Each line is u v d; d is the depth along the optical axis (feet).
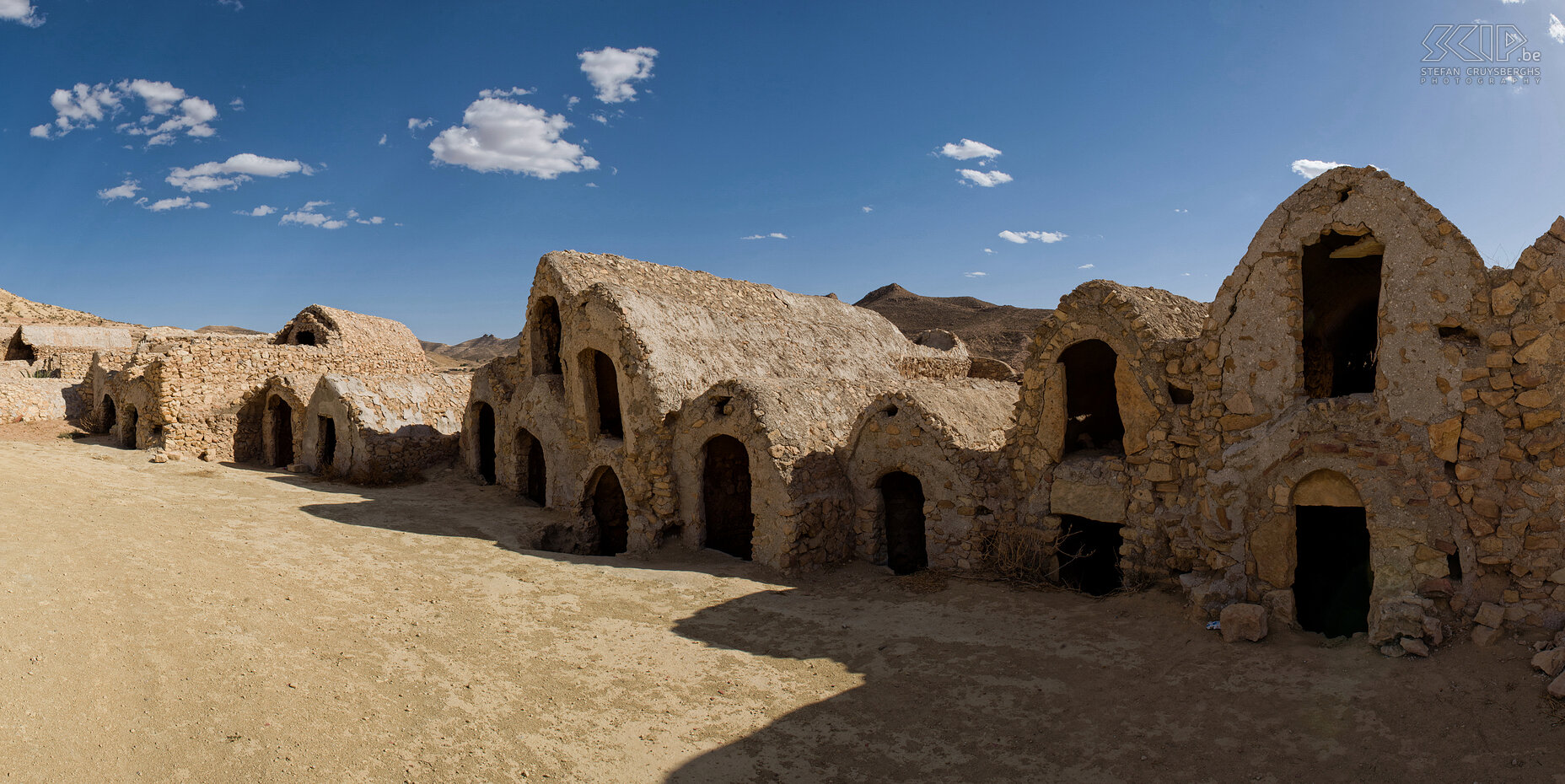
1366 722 24.04
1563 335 27.84
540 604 37.93
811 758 24.29
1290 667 27.96
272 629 31.35
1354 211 31.99
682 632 34.96
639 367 53.36
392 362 101.45
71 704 23.48
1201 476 36.06
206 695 25.32
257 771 21.66
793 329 71.26
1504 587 28.40
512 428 68.90
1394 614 28.02
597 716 26.68
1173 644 31.14
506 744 24.40
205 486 62.90
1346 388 48.75
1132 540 38.52
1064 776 22.95
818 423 50.62
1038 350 42.50
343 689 26.96
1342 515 38.27
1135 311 38.73
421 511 59.11
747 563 47.16
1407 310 30.53
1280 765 22.67
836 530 47.75
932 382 59.77
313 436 78.18
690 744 25.00
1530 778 20.65
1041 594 38.83
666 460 52.44
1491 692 24.48
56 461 67.00
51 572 33.30
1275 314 33.78
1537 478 28.07
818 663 31.58
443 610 36.06
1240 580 33.63
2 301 153.58
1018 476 43.21
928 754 24.44
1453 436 29.35
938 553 44.91
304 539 46.91
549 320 68.23
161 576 35.50
